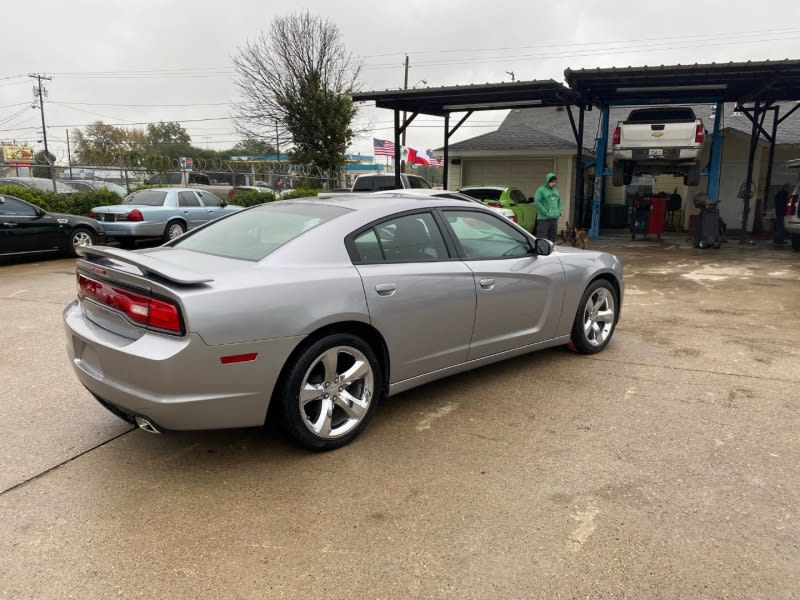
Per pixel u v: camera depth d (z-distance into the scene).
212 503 2.95
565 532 2.69
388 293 3.57
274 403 3.28
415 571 2.44
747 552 2.54
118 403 3.08
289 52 28.09
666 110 13.94
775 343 5.67
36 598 2.29
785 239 15.62
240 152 62.25
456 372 4.18
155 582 2.38
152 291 2.96
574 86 13.02
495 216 4.50
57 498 2.99
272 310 3.08
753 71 11.68
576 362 5.08
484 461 3.36
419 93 14.49
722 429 3.75
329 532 2.71
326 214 3.79
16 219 10.90
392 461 3.36
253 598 2.30
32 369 4.96
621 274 5.48
